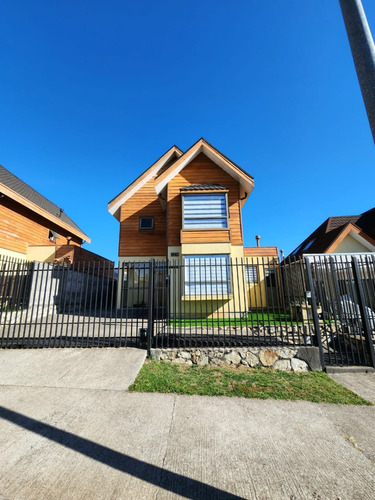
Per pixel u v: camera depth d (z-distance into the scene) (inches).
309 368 202.1
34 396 144.1
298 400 148.9
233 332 283.1
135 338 245.6
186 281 372.8
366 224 589.0
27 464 91.0
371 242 444.8
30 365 183.3
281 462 95.2
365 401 147.6
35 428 113.4
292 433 114.9
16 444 102.1
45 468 89.3
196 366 201.2
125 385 160.4
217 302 350.0
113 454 97.6
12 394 146.0
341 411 136.3
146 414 128.7
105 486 81.7
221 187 406.3
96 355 201.9
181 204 407.5
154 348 211.6
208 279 372.8
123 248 527.2
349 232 458.6
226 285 369.7
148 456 97.0
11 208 503.5
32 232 566.3
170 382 167.2
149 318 216.2
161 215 540.7
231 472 89.4
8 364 184.4
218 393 155.5
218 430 116.0
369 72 108.2
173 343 223.5
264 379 179.9
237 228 410.3
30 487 80.7
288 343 216.4
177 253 400.2
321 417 129.6
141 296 514.0
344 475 88.8
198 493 79.8
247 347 209.9
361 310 213.0
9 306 327.3
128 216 540.1
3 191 452.1
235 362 205.6
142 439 107.7
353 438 111.7
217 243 383.9
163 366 194.4
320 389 164.7
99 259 654.5
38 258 534.9
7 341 219.8
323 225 680.4
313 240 660.7
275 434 113.9
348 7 115.7
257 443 106.9
